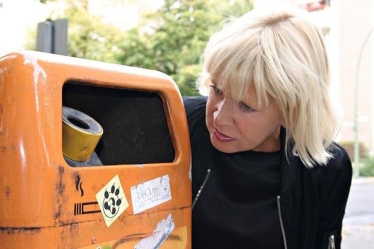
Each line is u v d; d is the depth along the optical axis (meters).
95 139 1.13
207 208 1.38
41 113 0.99
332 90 1.36
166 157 1.33
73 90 1.24
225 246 1.38
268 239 1.38
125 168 1.14
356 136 10.84
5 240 0.98
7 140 0.98
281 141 1.37
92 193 1.06
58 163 1.00
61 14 5.91
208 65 1.27
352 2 11.69
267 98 1.22
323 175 1.40
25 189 0.97
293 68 1.21
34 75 0.99
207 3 6.38
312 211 1.42
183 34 6.23
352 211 6.78
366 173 10.84
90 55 5.95
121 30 6.21
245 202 1.39
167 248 1.25
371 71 11.92
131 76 1.20
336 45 11.84
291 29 1.26
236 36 1.23
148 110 1.34
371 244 5.21
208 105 1.31
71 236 1.03
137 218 1.16
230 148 1.30
